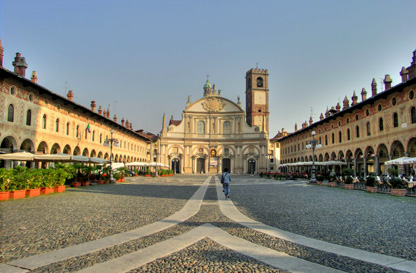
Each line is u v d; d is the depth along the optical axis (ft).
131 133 235.20
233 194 79.15
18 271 21.36
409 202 62.39
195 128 303.68
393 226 36.91
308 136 218.59
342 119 159.63
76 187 96.58
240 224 37.47
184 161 298.35
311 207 53.67
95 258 24.23
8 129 92.02
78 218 40.42
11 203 54.75
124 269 21.90
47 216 41.70
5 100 90.43
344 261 23.94
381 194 81.05
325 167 189.78
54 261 23.45
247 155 295.48
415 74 107.14
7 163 98.12
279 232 33.30
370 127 129.70
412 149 110.22
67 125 132.16
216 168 299.58
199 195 75.41
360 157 140.56
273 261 23.77
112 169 135.64
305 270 21.90
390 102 113.91
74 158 95.81
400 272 21.74
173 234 32.09
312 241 29.66
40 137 109.81
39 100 109.19
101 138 172.86
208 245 28.02
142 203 57.16
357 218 42.32
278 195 76.54
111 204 54.95
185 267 22.36
